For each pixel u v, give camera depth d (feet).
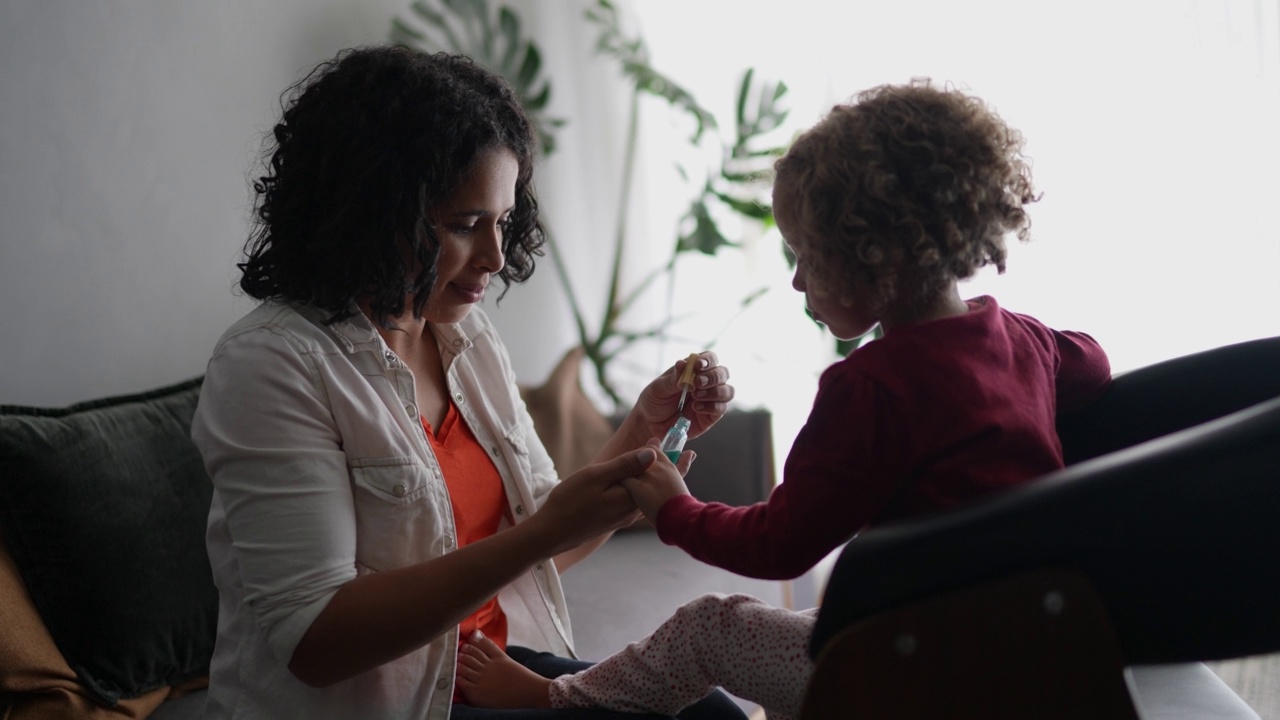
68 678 4.58
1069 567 2.50
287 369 3.53
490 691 3.95
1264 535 2.43
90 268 5.93
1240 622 2.55
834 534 3.10
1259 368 3.61
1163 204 8.87
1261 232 8.61
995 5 9.21
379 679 3.57
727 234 10.62
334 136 3.61
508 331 9.77
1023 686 2.55
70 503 4.68
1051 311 9.26
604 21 9.86
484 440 4.27
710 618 3.55
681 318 10.30
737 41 10.19
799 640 3.33
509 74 8.98
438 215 3.73
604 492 3.44
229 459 3.45
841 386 3.19
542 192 9.89
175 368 6.43
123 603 4.78
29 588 4.62
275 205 3.79
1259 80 8.48
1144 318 9.02
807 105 10.02
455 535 3.82
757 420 7.44
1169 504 2.40
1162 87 8.79
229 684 3.63
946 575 2.54
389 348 4.07
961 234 3.25
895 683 2.61
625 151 10.51
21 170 5.57
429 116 3.59
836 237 3.28
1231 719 3.59
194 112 6.51
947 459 3.06
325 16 7.55
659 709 3.70
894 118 3.33
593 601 6.18
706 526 3.27
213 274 6.67
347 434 3.60
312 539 3.39
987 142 3.34
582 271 10.40
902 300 3.32
